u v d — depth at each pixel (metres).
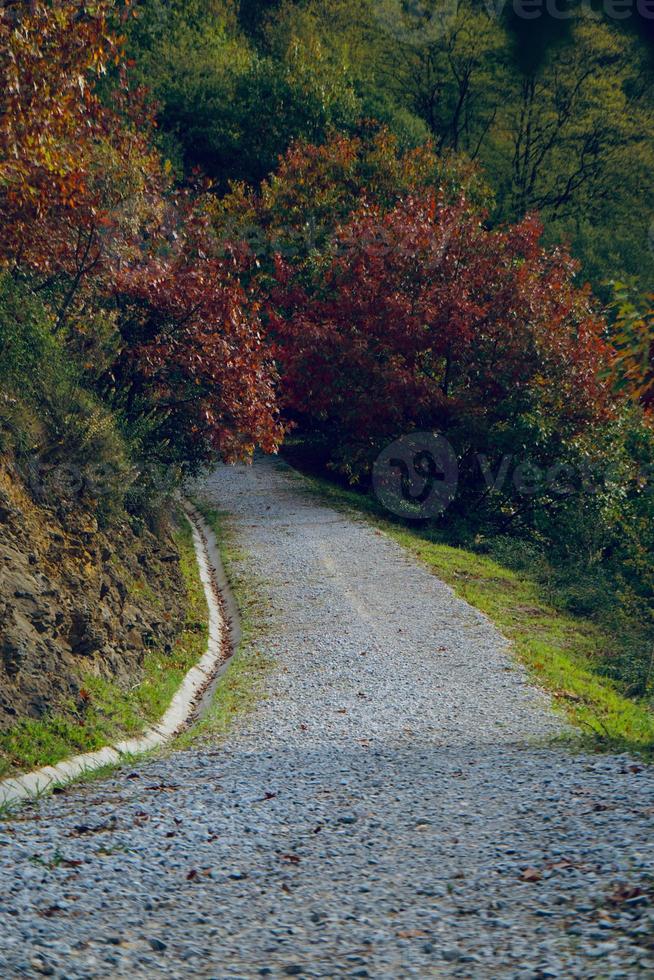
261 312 33.00
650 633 17.95
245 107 43.16
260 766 9.10
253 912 4.85
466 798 7.42
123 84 18.00
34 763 8.65
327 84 43.66
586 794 7.20
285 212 35.94
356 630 16.23
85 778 8.72
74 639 11.05
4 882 5.19
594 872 5.10
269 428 20.78
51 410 13.22
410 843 6.19
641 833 5.83
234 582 19.67
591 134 48.56
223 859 5.90
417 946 4.23
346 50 49.38
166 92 42.47
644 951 3.81
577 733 10.45
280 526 25.05
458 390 28.52
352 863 5.78
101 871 5.51
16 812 7.31
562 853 5.59
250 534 24.03
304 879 5.45
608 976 3.59
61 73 14.03
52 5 13.80
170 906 4.95
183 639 15.38
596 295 44.31
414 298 28.34
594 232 46.78
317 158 37.12
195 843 6.25
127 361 19.33
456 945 4.21
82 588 11.84
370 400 27.72
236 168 42.84
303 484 31.16
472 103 49.34
